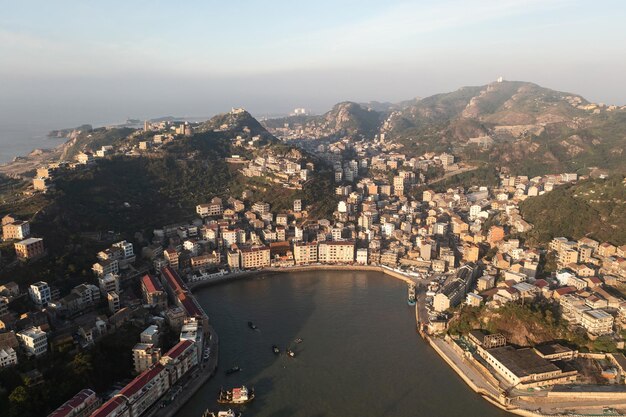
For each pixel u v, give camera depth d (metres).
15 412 194.12
